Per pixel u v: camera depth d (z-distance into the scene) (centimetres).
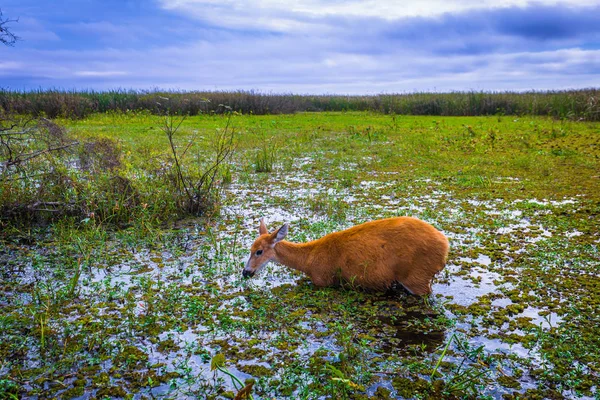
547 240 627
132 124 2150
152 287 517
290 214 787
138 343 406
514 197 856
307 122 2428
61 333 420
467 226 694
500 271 541
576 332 409
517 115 2797
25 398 336
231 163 1210
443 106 3042
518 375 356
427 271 476
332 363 374
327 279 521
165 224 739
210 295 500
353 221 734
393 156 1296
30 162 868
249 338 415
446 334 418
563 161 1188
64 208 732
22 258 591
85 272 555
